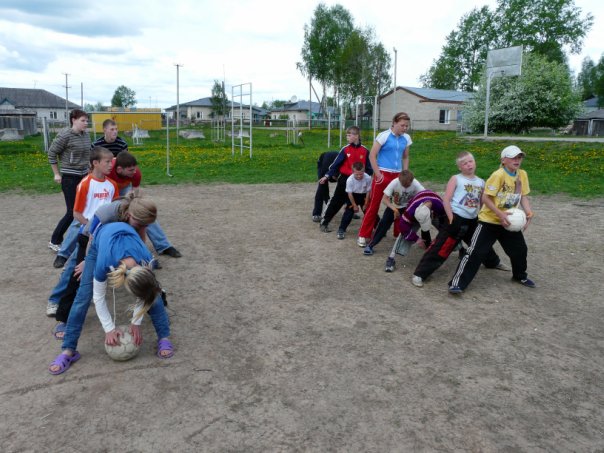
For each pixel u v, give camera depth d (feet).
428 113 144.87
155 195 36.63
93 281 11.13
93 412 9.79
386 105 157.69
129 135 123.85
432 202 17.39
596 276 18.26
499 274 18.48
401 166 21.06
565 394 10.62
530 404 10.23
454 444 8.97
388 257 19.21
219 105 183.52
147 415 9.71
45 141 73.61
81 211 13.67
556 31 170.71
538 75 88.07
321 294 16.28
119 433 9.18
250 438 9.07
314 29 184.44
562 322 14.26
